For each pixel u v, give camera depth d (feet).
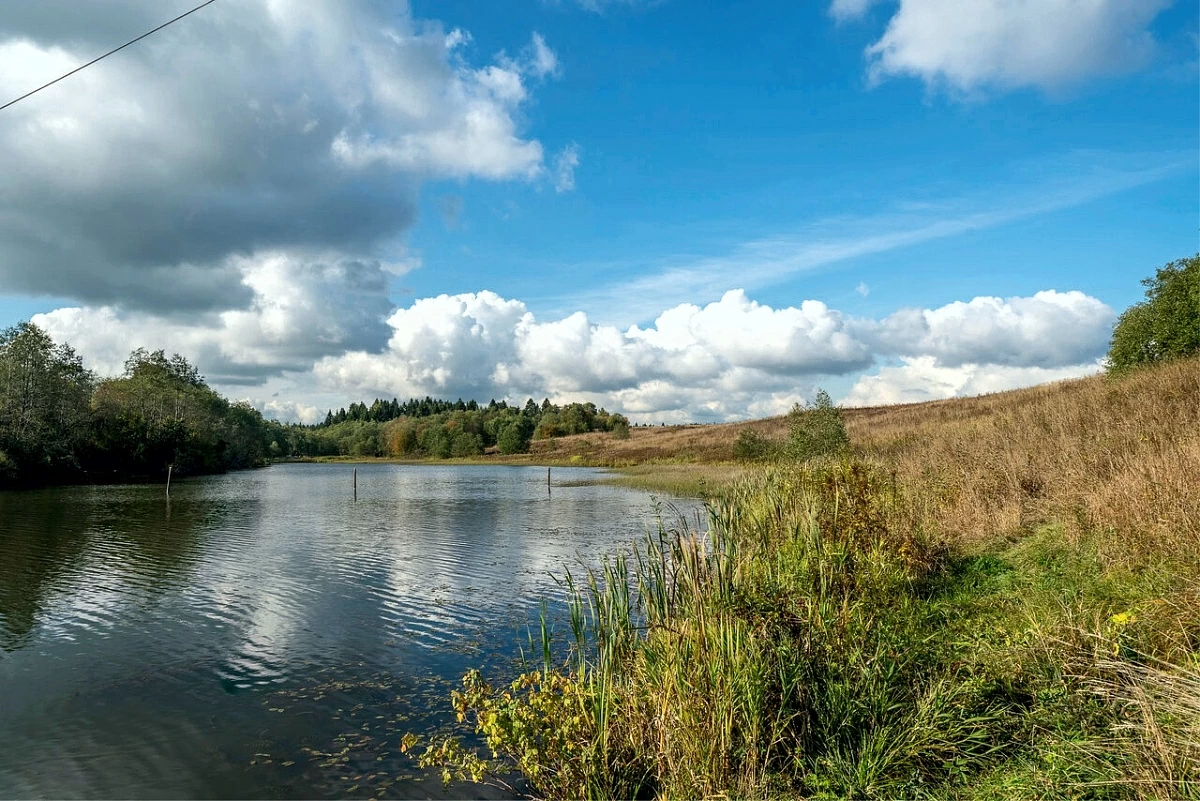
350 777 22.85
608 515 95.45
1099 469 39.75
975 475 48.01
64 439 175.63
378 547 68.69
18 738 26.16
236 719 27.58
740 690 18.15
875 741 17.58
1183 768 13.25
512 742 19.01
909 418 167.22
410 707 28.50
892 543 33.73
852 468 38.45
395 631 39.01
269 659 34.68
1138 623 20.25
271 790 22.15
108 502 118.73
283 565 59.00
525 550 65.87
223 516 98.32
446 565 58.44
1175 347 90.27
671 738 18.26
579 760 19.01
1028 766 15.60
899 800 15.71
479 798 21.11
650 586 24.11
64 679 32.27
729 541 26.66
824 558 27.76
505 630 38.70
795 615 21.97
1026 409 80.28
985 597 29.53
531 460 358.23
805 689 19.25
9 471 153.99
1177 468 31.09
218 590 49.55
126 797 22.07
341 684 31.19
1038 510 39.55
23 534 77.97
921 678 20.30
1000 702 18.97
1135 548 27.35
